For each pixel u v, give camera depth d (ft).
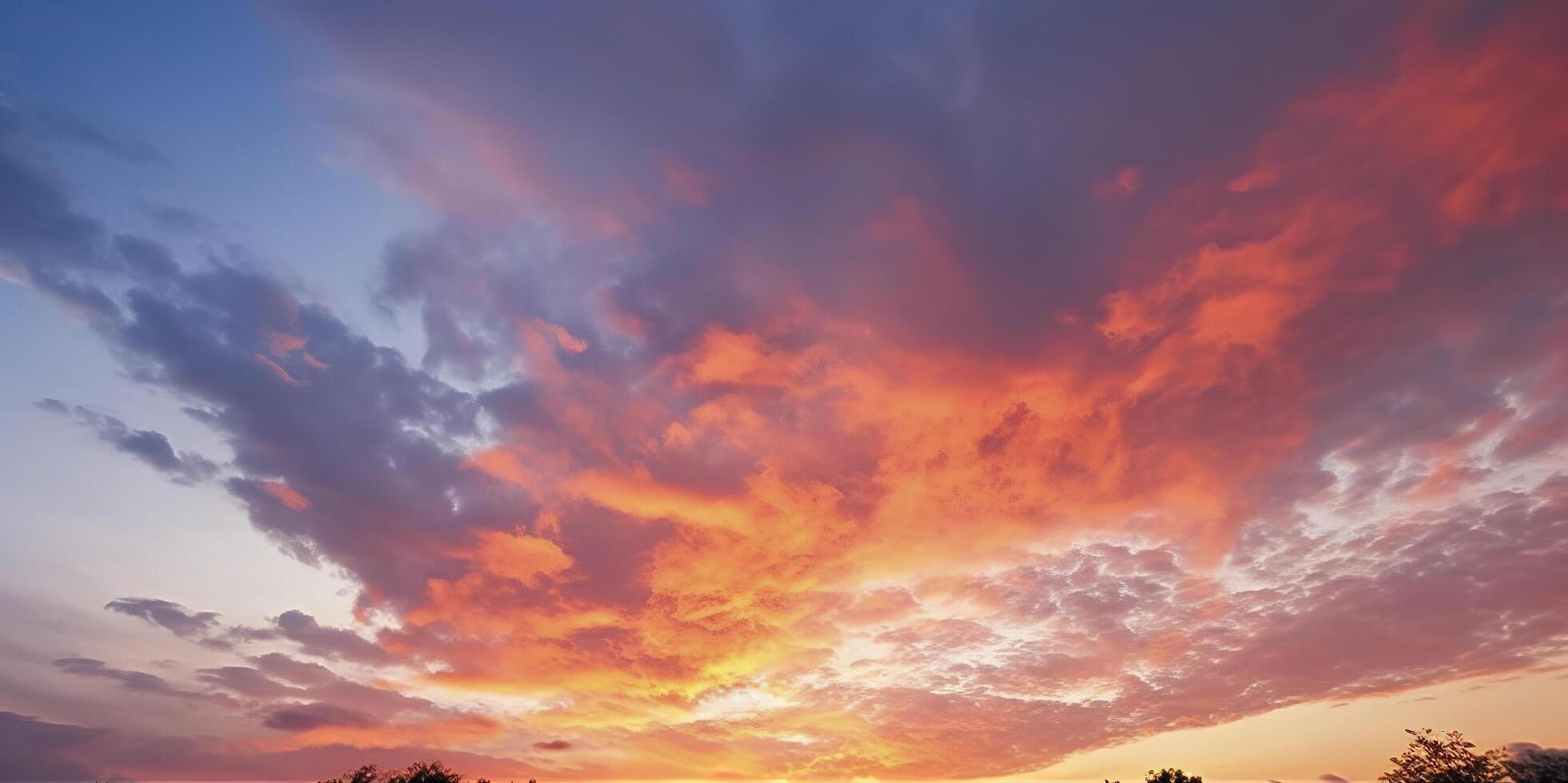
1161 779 115.14
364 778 114.42
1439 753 83.30
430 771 115.55
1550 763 72.64
